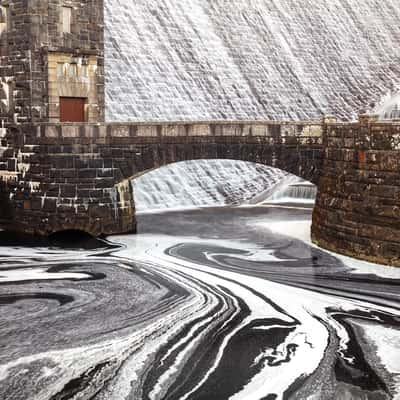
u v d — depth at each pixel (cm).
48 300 2800
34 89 4091
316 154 3888
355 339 2392
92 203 3994
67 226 3978
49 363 2189
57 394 1994
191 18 7081
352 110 8269
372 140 3372
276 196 5819
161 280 3106
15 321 2555
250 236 4172
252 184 6025
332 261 3462
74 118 4319
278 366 2178
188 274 3212
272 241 4009
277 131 3931
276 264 3416
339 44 8925
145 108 5859
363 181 3441
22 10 4056
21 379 2083
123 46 6103
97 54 4328
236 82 7025
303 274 3216
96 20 4322
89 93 4325
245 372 2136
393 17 10162
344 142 3594
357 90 8612
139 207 5125
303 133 3891
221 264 3416
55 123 3944
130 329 2475
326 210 3750
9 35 4144
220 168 5931
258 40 7738
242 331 2458
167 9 6856
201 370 2152
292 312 2664
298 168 3931
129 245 3850
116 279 3117
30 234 4088
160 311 2666
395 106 8162
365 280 3098
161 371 2141
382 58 9425
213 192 5678
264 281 3091
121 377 2100
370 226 3400
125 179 4059
